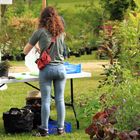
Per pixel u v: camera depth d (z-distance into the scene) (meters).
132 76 9.62
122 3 28.28
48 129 10.73
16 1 38.56
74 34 37.06
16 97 16.31
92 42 35.94
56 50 10.18
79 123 11.67
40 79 10.28
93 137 6.70
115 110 7.11
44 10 10.35
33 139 10.32
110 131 6.35
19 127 10.78
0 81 10.48
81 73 11.25
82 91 17.06
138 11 10.89
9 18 33.88
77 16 38.59
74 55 34.38
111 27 14.59
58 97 10.54
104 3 30.33
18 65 28.14
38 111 11.22
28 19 32.81
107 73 13.29
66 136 10.59
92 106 10.97
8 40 32.19
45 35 10.13
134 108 7.19
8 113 10.88
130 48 10.82
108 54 13.90
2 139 10.33
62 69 10.29
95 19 37.31
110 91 9.73
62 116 10.64
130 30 10.76
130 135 6.24
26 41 32.28
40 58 10.16
